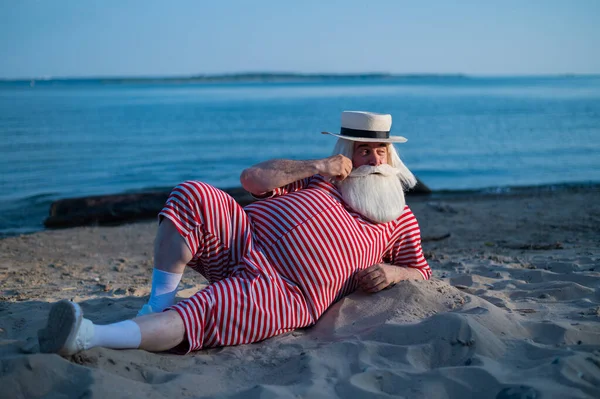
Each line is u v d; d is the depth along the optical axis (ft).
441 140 96.22
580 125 123.85
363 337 11.31
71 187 53.98
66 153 78.84
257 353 11.03
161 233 11.33
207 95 402.31
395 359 10.35
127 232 31.73
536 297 14.44
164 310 10.81
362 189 12.79
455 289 13.41
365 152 13.15
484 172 62.39
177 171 65.46
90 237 30.14
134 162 71.77
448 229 30.27
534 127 119.34
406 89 546.67
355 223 12.60
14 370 8.87
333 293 12.46
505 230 29.58
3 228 36.55
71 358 9.58
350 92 447.83
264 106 224.53
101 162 71.15
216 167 68.85
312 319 12.08
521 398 8.71
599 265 17.76
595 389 8.89
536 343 10.83
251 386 9.73
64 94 452.35
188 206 11.24
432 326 11.03
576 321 12.09
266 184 12.35
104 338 9.80
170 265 11.32
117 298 15.61
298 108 207.92
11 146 86.07
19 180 57.52
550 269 17.98
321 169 12.39
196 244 11.39
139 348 10.39
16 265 22.76
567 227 29.68
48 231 32.35
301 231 11.93
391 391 9.36
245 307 11.10
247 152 83.61
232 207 11.78
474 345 10.43
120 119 149.79
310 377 9.71
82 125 128.36
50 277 20.07
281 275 11.87
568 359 9.64
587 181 54.19
